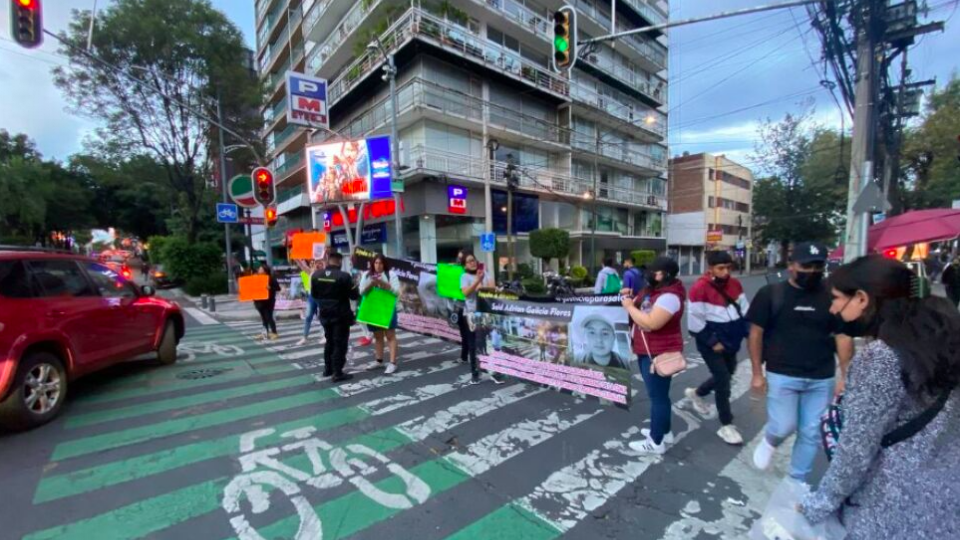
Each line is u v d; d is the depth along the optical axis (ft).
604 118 90.68
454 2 63.31
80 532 8.42
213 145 73.15
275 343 27.04
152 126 65.82
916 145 61.00
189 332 32.12
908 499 3.87
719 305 12.41
